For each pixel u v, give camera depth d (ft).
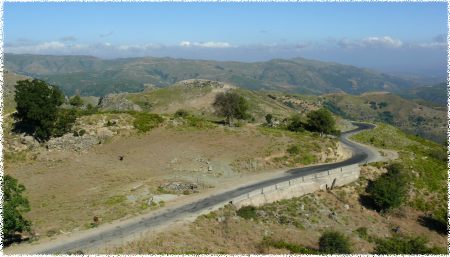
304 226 167.53
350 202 202.28
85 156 236.84
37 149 240.53
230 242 132.77
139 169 214.69
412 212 206.80
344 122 460.96
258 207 175.83
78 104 433.48
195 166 221.05
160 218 149.18
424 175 238.68
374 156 272.31
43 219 145.48
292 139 270.67
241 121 364.17
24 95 245.45
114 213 152.66
